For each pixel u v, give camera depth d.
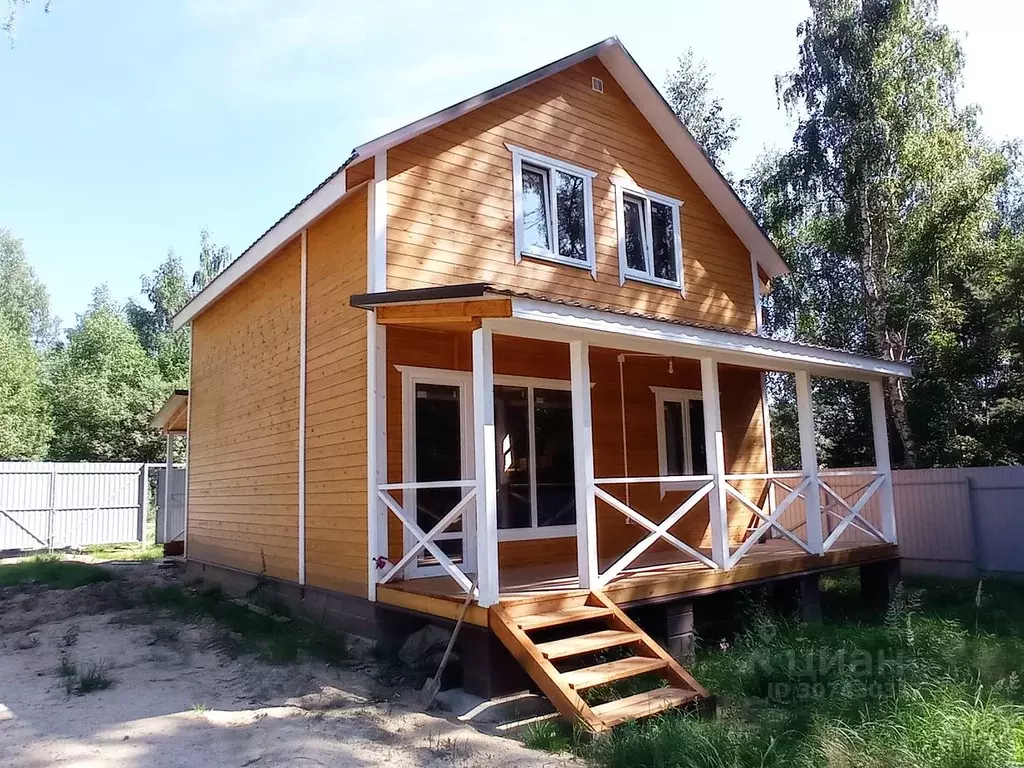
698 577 7.76
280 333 10.30
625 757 4.67
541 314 6.40
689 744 4.70
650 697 5.55
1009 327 16.11
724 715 5.57
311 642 7.84
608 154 10.78
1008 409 17.34
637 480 7.55
